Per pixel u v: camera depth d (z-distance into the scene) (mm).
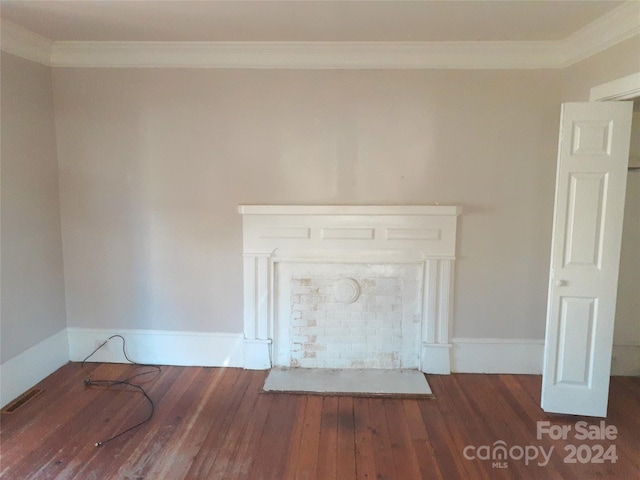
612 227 2832
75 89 3512
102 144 3564
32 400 3229
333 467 2529
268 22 2885
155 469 2498
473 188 3469
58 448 2676
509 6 2576
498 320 3617
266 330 3676
